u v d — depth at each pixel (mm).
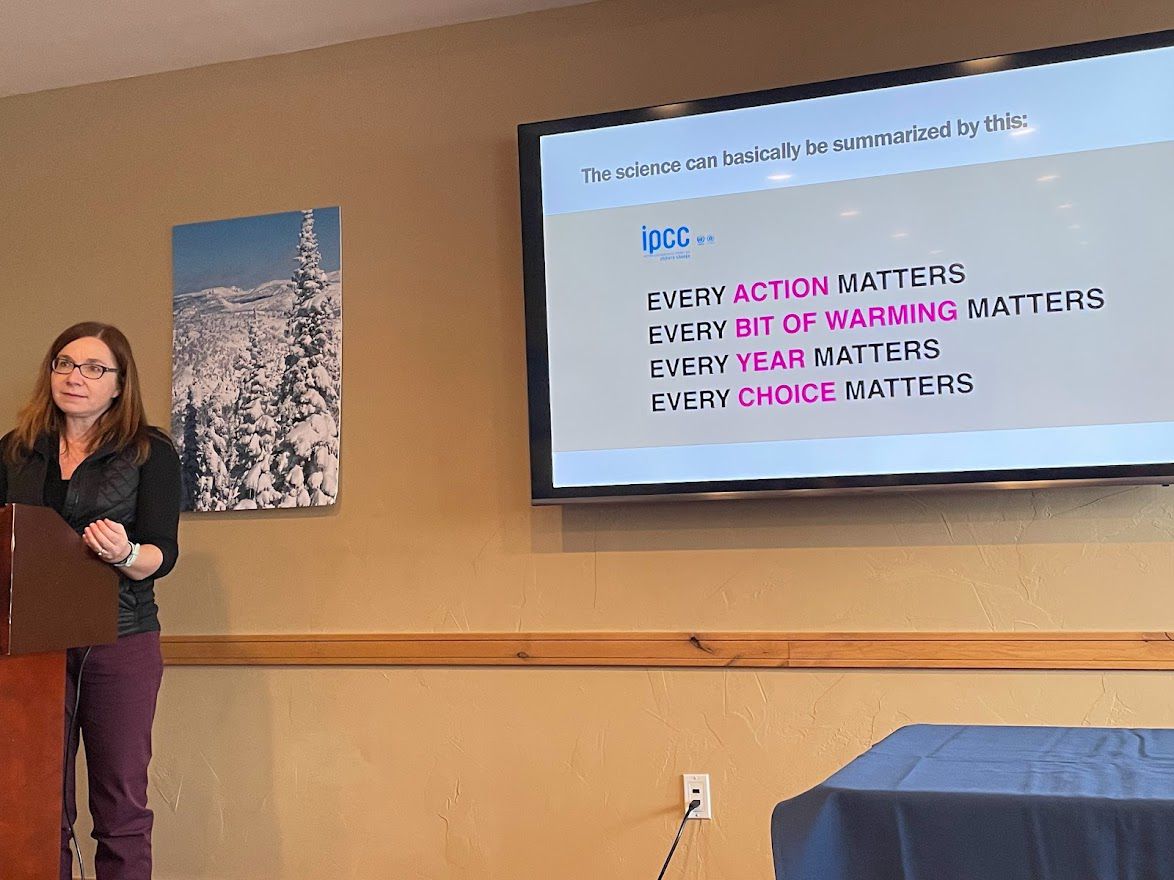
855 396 2482
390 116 2963
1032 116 2426
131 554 2135
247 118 3076
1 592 1800
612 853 2631
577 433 2635
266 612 2916
